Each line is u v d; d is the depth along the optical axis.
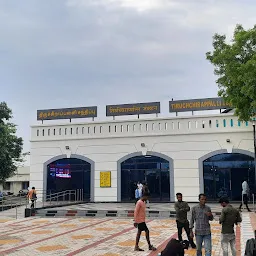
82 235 14.91
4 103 35.59
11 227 18.05
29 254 11.26
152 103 30.86
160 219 20.16
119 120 31.08
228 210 9.11
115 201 30.33
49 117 33.19
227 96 22.09
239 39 19.88
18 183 61.78
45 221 20.42
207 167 28.73
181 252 6.09
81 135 31.88
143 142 30.30
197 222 9.34
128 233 15.22
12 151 35.59
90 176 31.28
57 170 32.16
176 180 29.14
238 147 28.19
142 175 30.08
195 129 29.23
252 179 27.67
